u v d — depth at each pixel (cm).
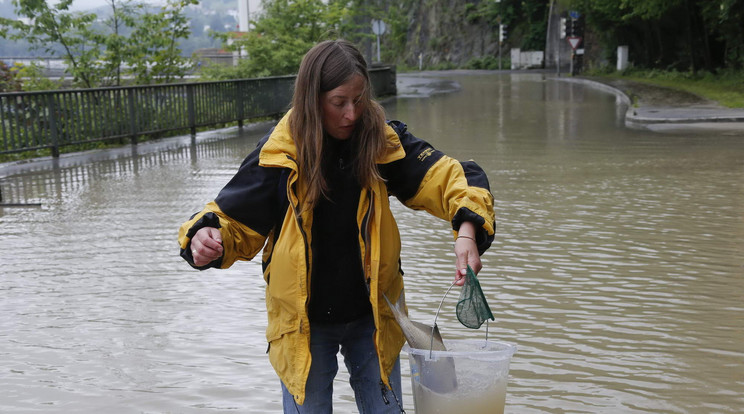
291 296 228
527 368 384
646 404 343
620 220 721
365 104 223
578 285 521
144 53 1786
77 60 1766
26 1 1645
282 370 237
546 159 1126
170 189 923
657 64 3591
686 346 410
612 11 3531
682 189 872
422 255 612
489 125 1645
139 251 630
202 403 351
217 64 2341
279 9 2470
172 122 1497
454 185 225
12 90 1722
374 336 231
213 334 439
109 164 1160
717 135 1388
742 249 609
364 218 229
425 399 223
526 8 5912
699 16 3058
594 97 2489
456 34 6769
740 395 351
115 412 343
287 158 222
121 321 462
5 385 372
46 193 910
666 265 568
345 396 358
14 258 612
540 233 674
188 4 1842
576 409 339
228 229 228
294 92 224
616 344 414
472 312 215
